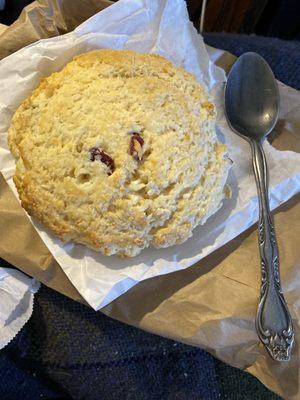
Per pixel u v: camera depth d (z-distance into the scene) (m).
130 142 0.14
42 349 0.17
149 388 0.17
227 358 0.15
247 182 0.16
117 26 0.16
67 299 0.17
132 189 0.14
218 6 0.20
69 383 0.17
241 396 0.17
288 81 0.17
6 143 0.15
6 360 0.17
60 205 0.14
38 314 0.17
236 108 0.16
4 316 0.16
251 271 0.15
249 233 0.16
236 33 0.20
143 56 0.15
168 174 0.14
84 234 0.14
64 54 0.16
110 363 0.17
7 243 0.15
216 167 0.15
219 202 0.15
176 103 0.15
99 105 0.14
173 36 0.16
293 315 0.15
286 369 0.15
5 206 0.16
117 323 0.16
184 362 0.17
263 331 0.14
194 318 0.15
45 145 0.14
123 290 0.14
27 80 0.16
